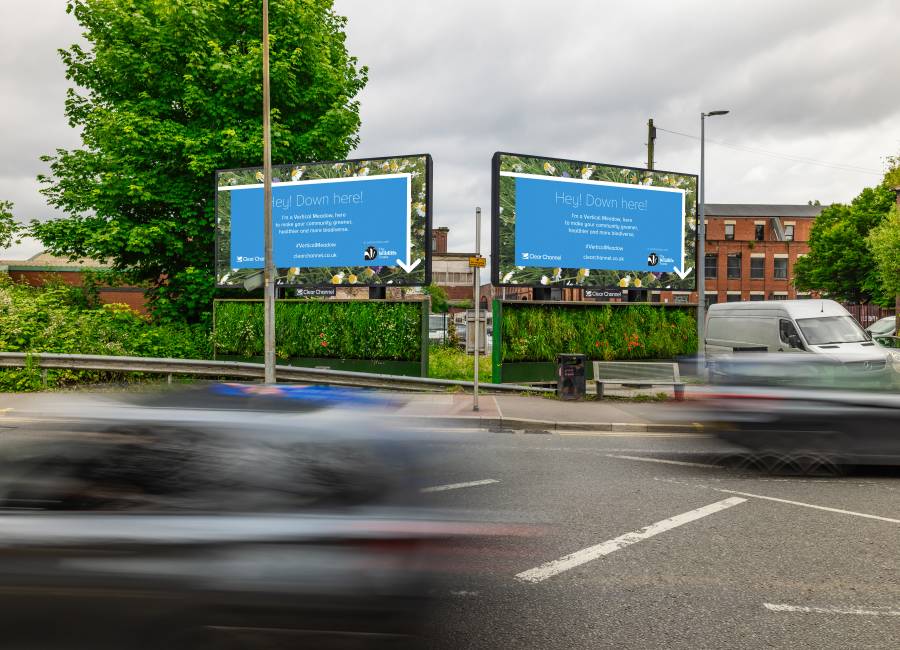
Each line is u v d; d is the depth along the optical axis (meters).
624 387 16.34
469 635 3.27
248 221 19.05
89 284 22.66
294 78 20.39
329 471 3.20
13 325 15.88
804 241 58.06
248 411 3.75
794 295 57.97
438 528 2.86
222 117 20.33
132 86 21.03
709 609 3.69
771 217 59.09
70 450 3.02
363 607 2.31
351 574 2.33
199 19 19.59
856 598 3.89
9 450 3.00
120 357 14.30
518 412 11.70
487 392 14.88
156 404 3.80
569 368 13.64
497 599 3.77
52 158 21.00
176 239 20.52
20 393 13.24
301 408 4.01
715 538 5.04
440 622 2.80
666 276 18.58
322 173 18.25
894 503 6.16
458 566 3.21
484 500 6.05
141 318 20.80
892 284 31.39
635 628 3.42
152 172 20.30
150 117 19.88
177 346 18.83
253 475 3.06
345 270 18.11
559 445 9.23
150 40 20.14
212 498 2.90
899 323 28.67
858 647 3.26
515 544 4.75
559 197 17.20
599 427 10.68
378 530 2.45
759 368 7.68
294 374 14.80
